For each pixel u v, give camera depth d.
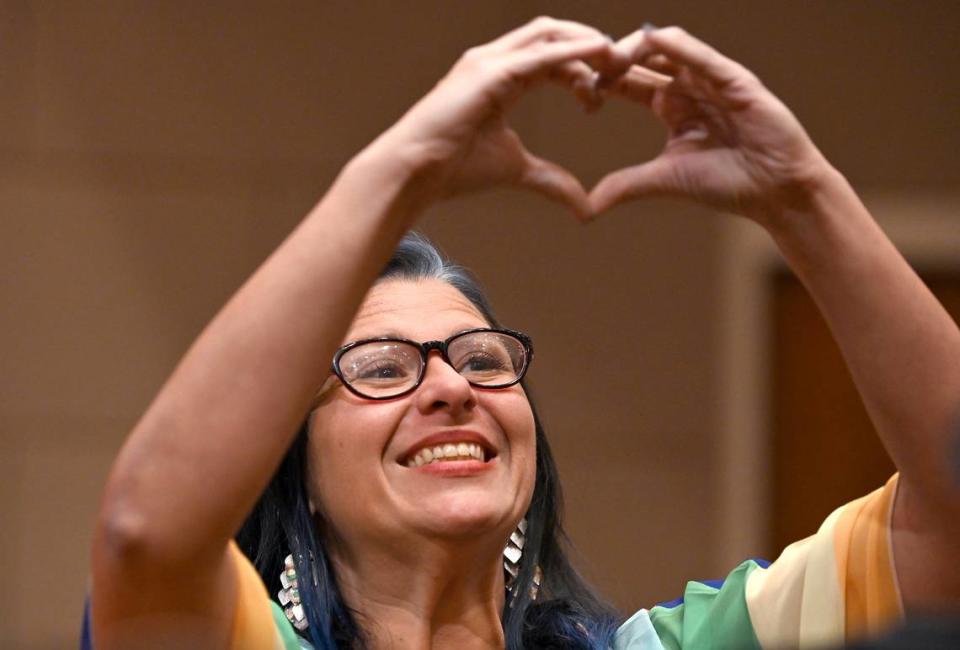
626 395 12.35
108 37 11.70
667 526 12.31
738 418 12.46
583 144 12.30
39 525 11.46
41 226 11.59
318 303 3.96
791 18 12.66
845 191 4.29
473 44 12.09
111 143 11.69
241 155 11.84
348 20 11.98
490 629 5.29
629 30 12.27
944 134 12.75
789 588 5.15
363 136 11.96
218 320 4.00
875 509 4.93
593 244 12.39
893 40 12.75
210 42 11.83
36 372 11.52
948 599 4.65
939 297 12.75
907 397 4.33
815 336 12.69
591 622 5.64
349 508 5.06
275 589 5.35
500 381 5.24
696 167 4.25
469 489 5.00
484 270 12.20
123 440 11.59
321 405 5.17
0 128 11.54
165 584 3.96
